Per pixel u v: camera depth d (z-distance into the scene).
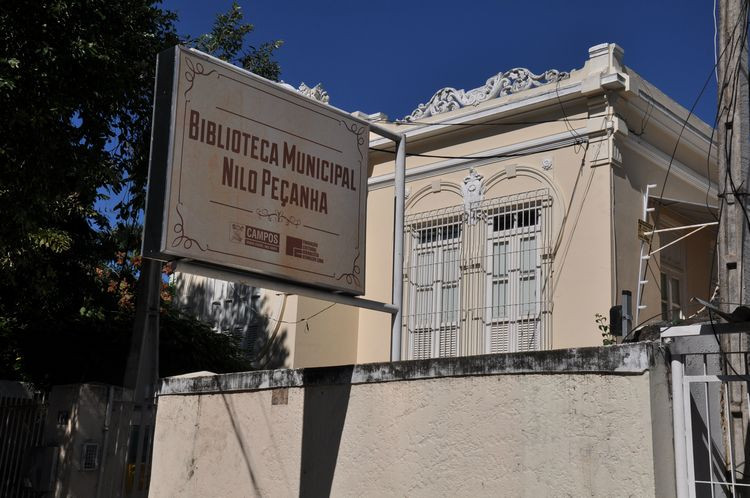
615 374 4.42
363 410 5.79
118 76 11.28
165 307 14.59
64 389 9.04
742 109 5.77
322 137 6.99
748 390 4.46
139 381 11.24
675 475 4.28
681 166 12.62
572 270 10.83
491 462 4.91
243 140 6.39
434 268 12.23
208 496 6.90
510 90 12.11
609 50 11.14
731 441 4.63
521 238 11.44
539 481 4.64
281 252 6.49
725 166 5.74
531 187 11.55
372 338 12.90
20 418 9.41
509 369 4.94
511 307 11.25
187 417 7.34
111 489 8.68
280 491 6.27
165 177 5.88
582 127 11.22
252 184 6.39
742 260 5.51
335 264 6.88
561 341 10.70
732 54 5.89
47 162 10.55
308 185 6.79
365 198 7.25
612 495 4.30
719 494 4.60
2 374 13.66
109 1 11.42
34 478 8.68
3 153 9.83
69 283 14.70
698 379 4.32
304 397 6.29
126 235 13.71
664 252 12.14
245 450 6.68
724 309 5.48
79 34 10.70
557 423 4.62
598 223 10.74
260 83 6.59
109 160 12.41
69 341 13.73
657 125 11.95
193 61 6.18
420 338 12.11
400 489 5.40
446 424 5.22
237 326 14.54
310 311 13.27
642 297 11.06
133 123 13.07
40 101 10.27
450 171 12.49
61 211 13.16
